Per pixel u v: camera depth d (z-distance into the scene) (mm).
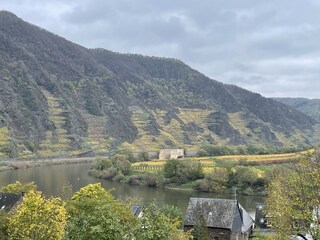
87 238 32250
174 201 135375
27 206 48594
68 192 98562
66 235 34344
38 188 145500
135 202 97000
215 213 76750
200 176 173250
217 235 75062
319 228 34656
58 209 48594
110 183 176875
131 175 187875
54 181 170375
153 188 169125
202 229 67188
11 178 177875
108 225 32156
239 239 79188
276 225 38625
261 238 53438
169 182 173750
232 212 76562
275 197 47000
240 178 161250
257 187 157500
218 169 169000
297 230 36781
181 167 175750
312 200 34938
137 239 31953
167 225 33938
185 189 166750
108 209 34156
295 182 37094
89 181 175750
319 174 34875
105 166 196125
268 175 152500
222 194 158250
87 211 44594
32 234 47625
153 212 35188
